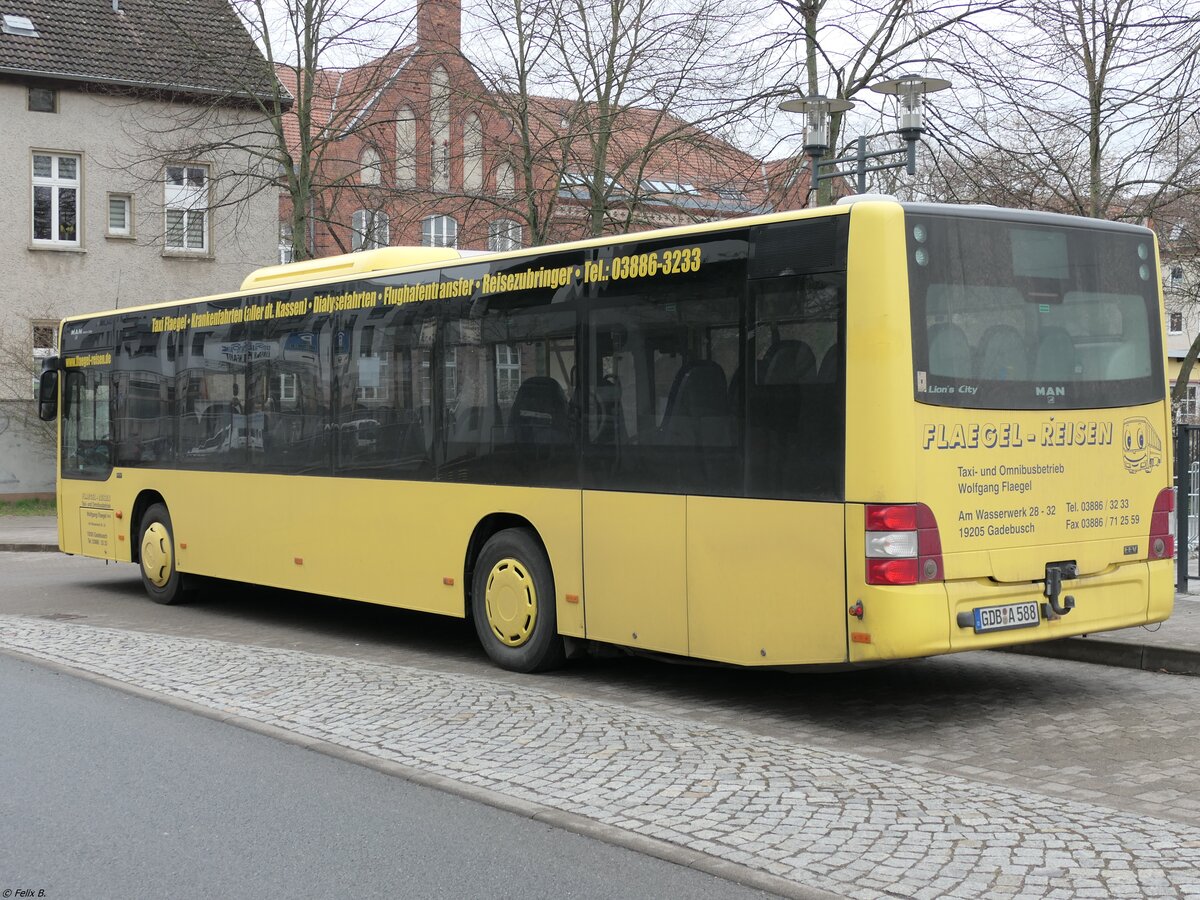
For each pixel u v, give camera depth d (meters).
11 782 6.47
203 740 7.34
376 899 4.80
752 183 20.03
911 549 7.14
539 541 9.34
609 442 8.66
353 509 10.92
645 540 8.41
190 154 25.36
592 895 4.80
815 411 7.43
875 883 4.80
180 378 13.30
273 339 11.91
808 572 7.45
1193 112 14.19
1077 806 5.79
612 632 8.67
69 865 5.21
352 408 10.95
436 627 12.04
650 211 21.27
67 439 15.40
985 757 6.96
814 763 6.58
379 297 10.70
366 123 24.06
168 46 26.00
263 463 12.02
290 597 14.45
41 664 9.81
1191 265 24.39
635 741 7.07
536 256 9.27
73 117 31.69
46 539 22.23
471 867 5.14
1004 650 10.32
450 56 22.44
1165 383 8.49
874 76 18.72
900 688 8.88
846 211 7.34
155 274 32.69
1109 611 8.08
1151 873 4.85
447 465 9.97
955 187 18.94
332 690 8.59
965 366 7.44
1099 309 8.13
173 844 5.46
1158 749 7.09
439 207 23.45
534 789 6.18
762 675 9.40
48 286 31.59
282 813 5.90
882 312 7.16
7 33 31.39
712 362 8.01
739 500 7.82
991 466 7.51
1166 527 8.46
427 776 6.46
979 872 4.89
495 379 9.56
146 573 13.93
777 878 4.89
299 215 23.39
